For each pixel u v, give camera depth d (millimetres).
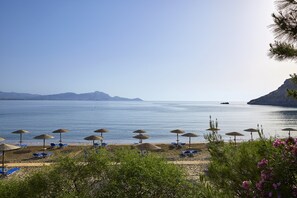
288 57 5582
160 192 11422
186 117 125688
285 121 100875
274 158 5289
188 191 10883
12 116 123062
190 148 39750
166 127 82875
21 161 30281
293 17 5320
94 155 13289
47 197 12422
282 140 5609
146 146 29375
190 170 24188
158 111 181500
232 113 156875
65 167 12891
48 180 12492
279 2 5395
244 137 61812
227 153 5910
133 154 13062
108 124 90688
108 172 12922
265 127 79562
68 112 159875
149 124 91625
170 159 30641
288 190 4723
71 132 69812
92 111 173750
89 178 13133
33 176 12508
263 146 5770
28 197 11945
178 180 11492
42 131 70500
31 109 194125
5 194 11758
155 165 12148
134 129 77250
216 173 5711
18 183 12414
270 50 5695
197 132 70938
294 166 4922
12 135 63406
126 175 11883
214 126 6219
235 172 5625
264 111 175250
